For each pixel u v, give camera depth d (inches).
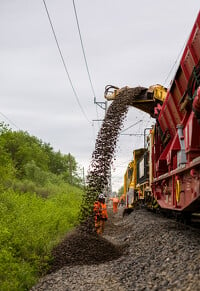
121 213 1430.9
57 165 3946.9
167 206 561.9
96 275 358.9
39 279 374.0
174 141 498.9
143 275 331.3
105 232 743.7
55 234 590.9
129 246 502.3
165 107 544.7
